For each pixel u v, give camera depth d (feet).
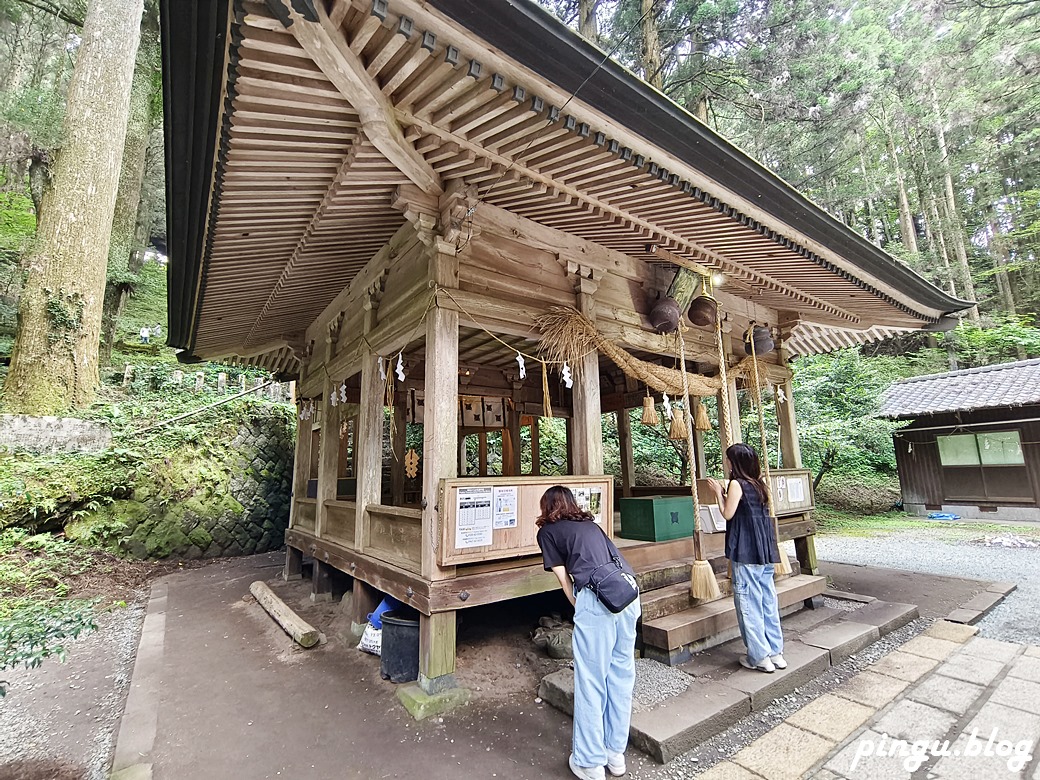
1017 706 9.16
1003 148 58.18
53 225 29.01
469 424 24.64
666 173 10.12
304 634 13.66
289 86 7.11
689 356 17.72
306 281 16.94
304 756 8.47
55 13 39.60
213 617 16.74
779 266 15.33
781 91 34.14
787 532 18.33
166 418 30.55
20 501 21.38
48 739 9.65
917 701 9.64
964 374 42.29
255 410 33.24
